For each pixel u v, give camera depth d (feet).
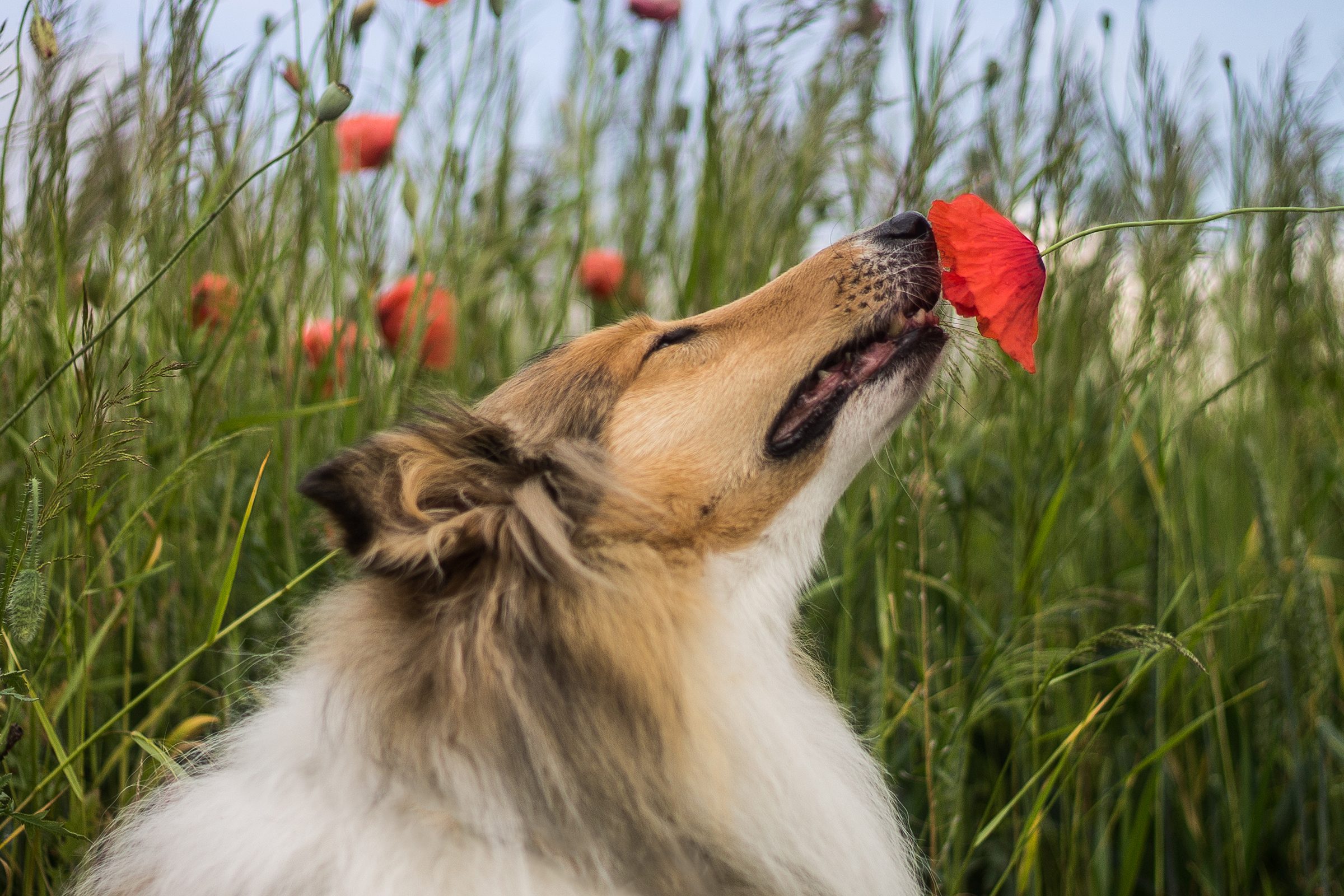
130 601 3.00
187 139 3.07
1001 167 3.38
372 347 3.41
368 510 2.58
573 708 2.58
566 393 2.85
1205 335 3.82
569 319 3.89
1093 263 3.28
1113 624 3.41
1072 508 3.45
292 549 3.17
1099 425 3.37
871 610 3.53
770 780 2.69
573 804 2.55
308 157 3.30
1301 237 3.64
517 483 2.69
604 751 2.58
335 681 2.60
